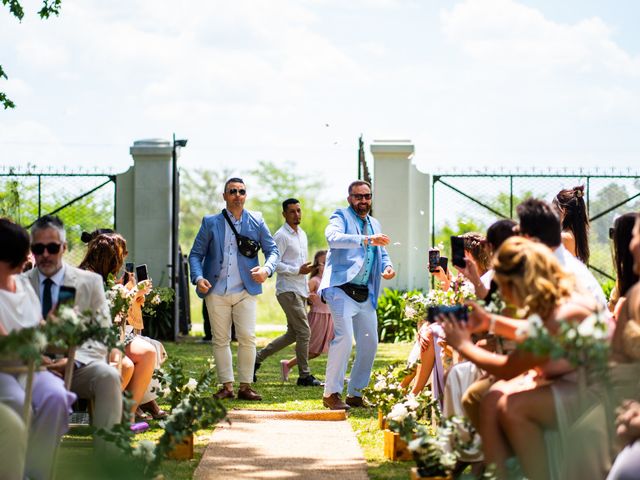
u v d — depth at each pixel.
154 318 15.86
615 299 7.50
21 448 4.96
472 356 5.02
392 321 15.82
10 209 16.48
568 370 4.98
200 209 52.25
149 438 7.26
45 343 4.96
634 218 6.27
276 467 6.49
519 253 4.95
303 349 10.75
